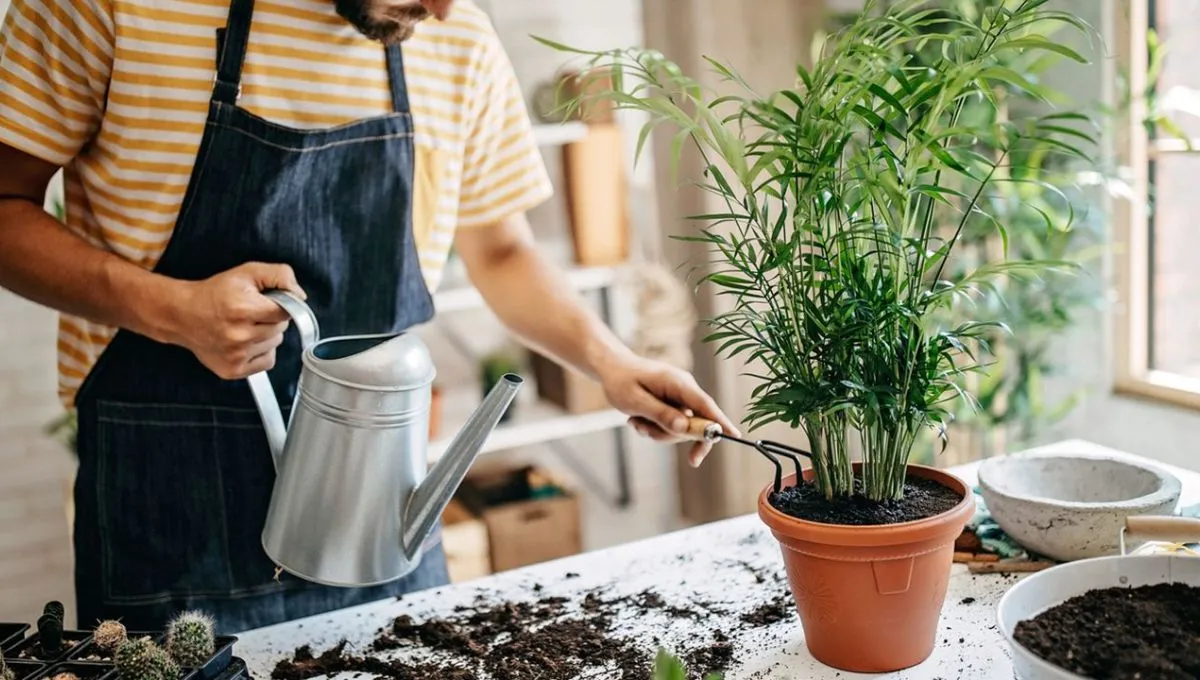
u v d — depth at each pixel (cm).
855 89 110
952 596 132
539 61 324
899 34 115
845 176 118
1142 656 96
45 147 141
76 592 155
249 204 147
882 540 109
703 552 152
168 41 140
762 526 159
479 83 162
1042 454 149
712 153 306
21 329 283
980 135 119
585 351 164
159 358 149
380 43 151
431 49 157
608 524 358
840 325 114
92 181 148
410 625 135
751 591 138
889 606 114
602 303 335
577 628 132
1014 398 272
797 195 113
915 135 108
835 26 312
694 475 356
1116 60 255
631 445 356
